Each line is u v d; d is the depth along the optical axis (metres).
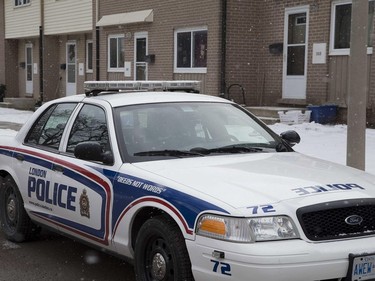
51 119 6.07
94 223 4.97
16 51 30.09
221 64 15.77
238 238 3.77
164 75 18.17
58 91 26.88
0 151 6.54
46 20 25.75
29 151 6.03
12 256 5.93
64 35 26.05
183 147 5.08
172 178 4.36
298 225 3.84
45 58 26.36
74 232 5.31
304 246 3.77
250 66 16.14
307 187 4.16
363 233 4.01
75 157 5.31
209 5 16.06
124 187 4.63
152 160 4.85
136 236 4.64
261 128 5.80
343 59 13.74
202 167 4.61
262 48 16.00
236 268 3.73
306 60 14.68
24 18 27.61
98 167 4.97
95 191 4.94
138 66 19.59
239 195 3.99
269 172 4.49
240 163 4.76
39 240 6.54
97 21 21.53
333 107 13.77
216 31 15.84
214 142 5.26
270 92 15.86
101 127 5.29
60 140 5.69
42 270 5.48
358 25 6.71
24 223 6.25
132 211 4.52
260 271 3.67
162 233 4.27
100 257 5.90
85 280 5.20
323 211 3.93
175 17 17.52
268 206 3.87
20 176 6.12
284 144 5.65
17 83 30.25
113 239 4.76
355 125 6.84
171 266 4.25
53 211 5.56
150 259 4.48
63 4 24.23
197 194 4.07
